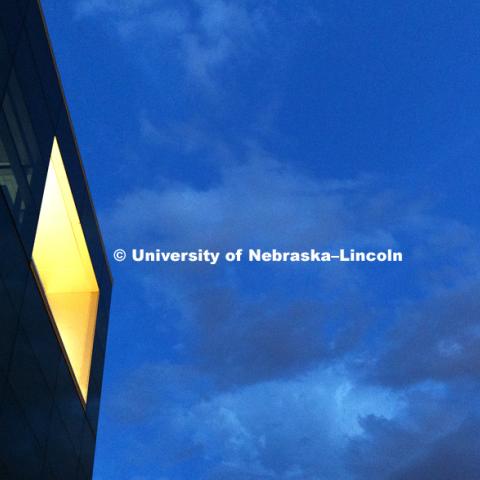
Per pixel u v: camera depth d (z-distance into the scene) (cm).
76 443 3133
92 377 3406
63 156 3017
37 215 2620
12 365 2367
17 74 2464
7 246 2314
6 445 2311
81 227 3312
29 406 2536
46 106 2805
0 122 2272
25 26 2567
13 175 2384
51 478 2791
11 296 2352
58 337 2911
